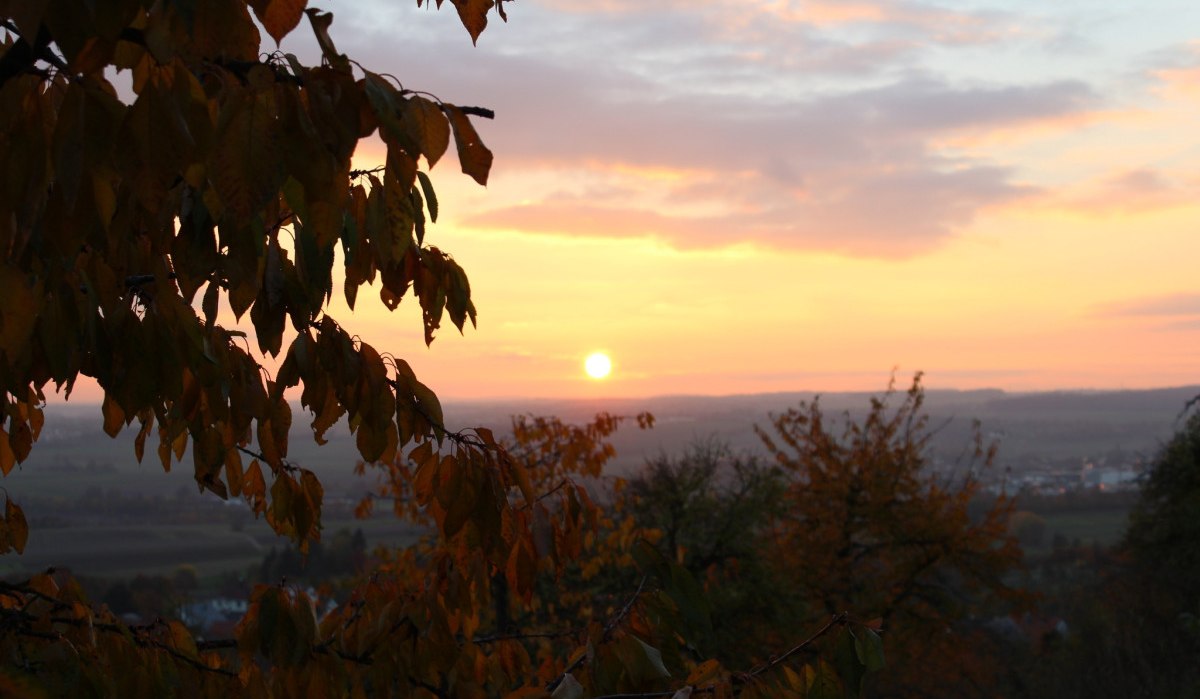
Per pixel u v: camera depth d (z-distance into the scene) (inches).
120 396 66.2
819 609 741.9
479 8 80.7
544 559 92.4
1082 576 1553.9
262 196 53.2
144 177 50.6
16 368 67.1
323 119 57.5
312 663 90.6
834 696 86.7
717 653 575.8
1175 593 1074.1
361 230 72.7
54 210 54.0
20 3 43.4
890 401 786.8
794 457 782.5
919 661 768.9
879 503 748.6
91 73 50.8
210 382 70.7
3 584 85.9
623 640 88.0
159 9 50.5
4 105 52.8
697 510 644.7
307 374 75.3
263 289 73.1
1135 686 1047.0
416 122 60.6
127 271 69.9
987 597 806.5
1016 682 1117.7
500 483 84.4
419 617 96.6
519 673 110.0
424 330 82.0
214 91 59.8
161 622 90.7
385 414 77.5
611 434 400.8
